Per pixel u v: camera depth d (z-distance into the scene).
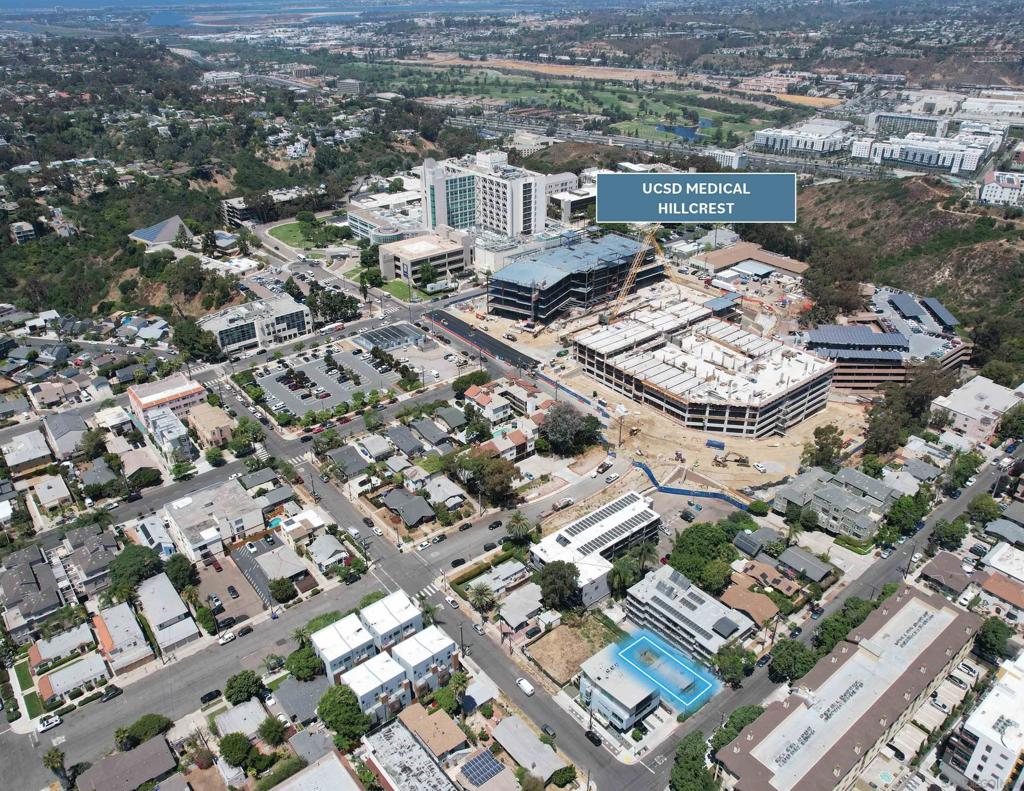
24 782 164.25
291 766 159.62
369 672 175.38
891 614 188.88
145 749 165.38
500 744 168.50
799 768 151.50
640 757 167.75
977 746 156.25
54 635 197.62
